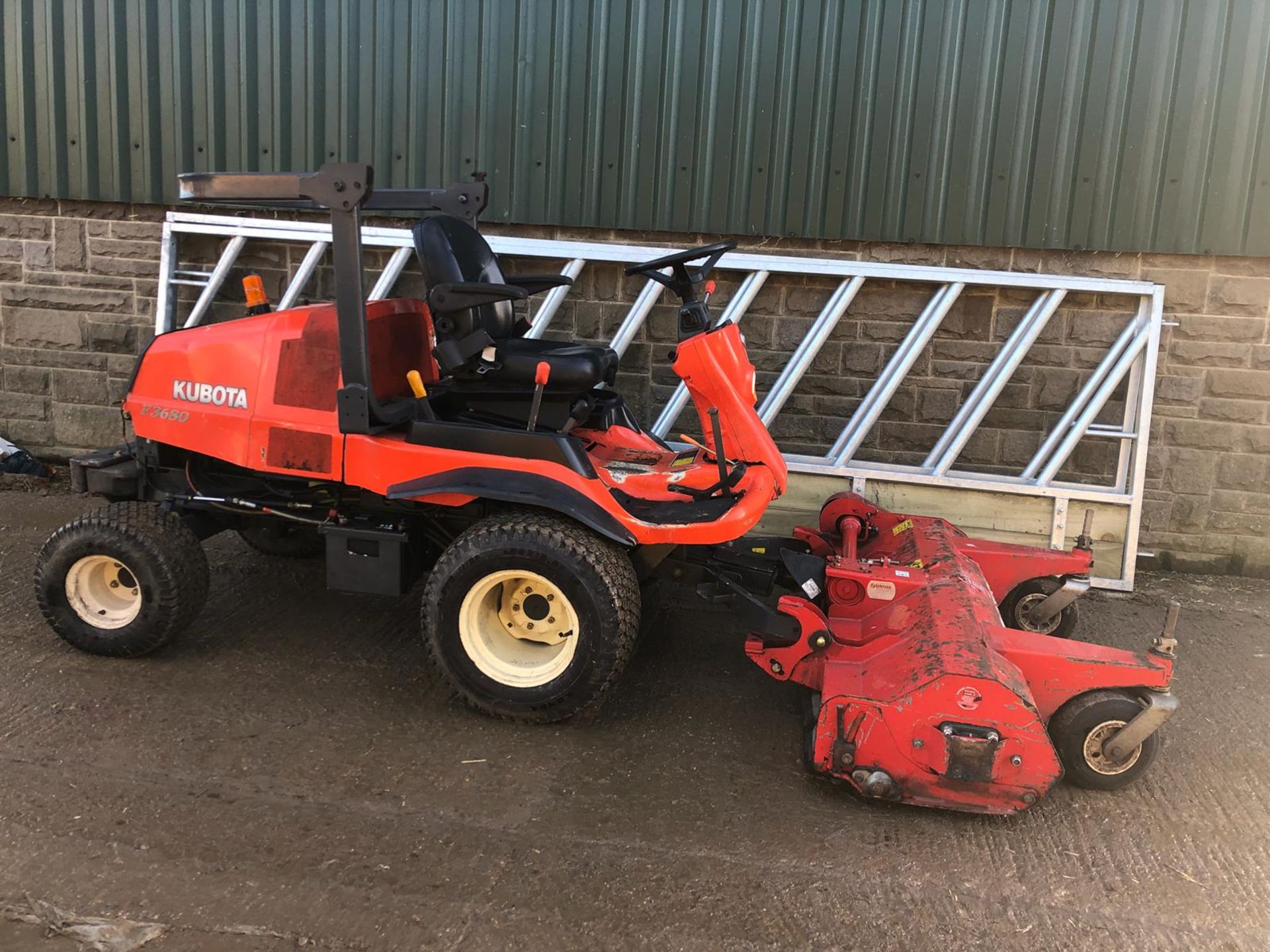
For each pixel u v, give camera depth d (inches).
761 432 134.8
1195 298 200.4
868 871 104.4
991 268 204.7
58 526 202.4
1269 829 115.0
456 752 124.6
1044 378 206.5
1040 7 192.1
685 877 102.0
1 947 87.9
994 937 95.2
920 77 197.0
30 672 139.4
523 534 124.4
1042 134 196.7
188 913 93.2
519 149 211.5
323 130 217.3
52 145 225.5
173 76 219.3
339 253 126.3
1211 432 205.0
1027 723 106.7
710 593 136.8
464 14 207.6
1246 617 185.0
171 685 138.2
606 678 124.9
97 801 110.0
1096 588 198.2
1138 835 112.7
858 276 200.8
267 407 135.8
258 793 113.4
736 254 208.1
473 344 134.0
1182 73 191.5
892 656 118.3
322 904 95.3
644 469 142.2
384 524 139.3
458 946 90.6
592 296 213.8
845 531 153.0
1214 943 95.3
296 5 212.8
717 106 203.3
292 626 160.9
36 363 237.3
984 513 202.4
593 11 203.3
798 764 126.0
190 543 141.7
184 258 225.8
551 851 105.3
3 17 221.1
